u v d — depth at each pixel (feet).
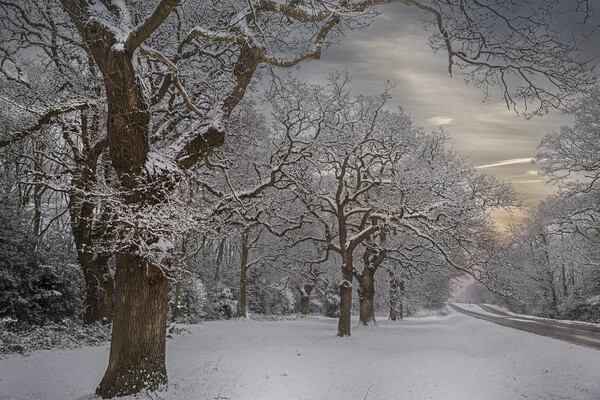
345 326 75.10
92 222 61.46
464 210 73.46
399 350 58.54
